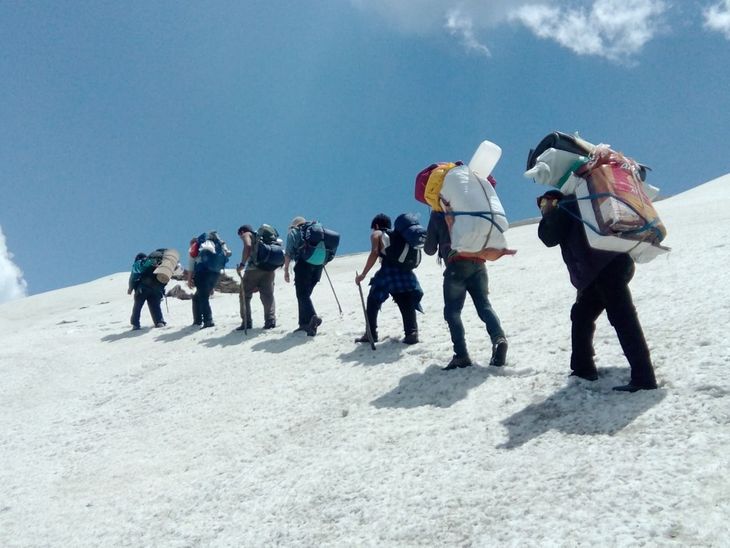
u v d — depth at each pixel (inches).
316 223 400.8
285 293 687.7
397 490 179.9
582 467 162.7
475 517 156.1
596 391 205.5
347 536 165.3
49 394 414.6
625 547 128.7
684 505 136.2
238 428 272.1
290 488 200.5
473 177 255.1
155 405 340.8
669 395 186.2
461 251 254.7
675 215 670.5
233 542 179.3
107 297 1077.1
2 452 311.0
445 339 319.9
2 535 218.8
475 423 208.8
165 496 222.1
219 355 408.8
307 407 271.9
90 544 199.3
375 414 240.8
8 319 1008.9
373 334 336.8
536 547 136.9
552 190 209.0
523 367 246.4
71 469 272.5
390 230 329.7
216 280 525.0
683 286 292.7
